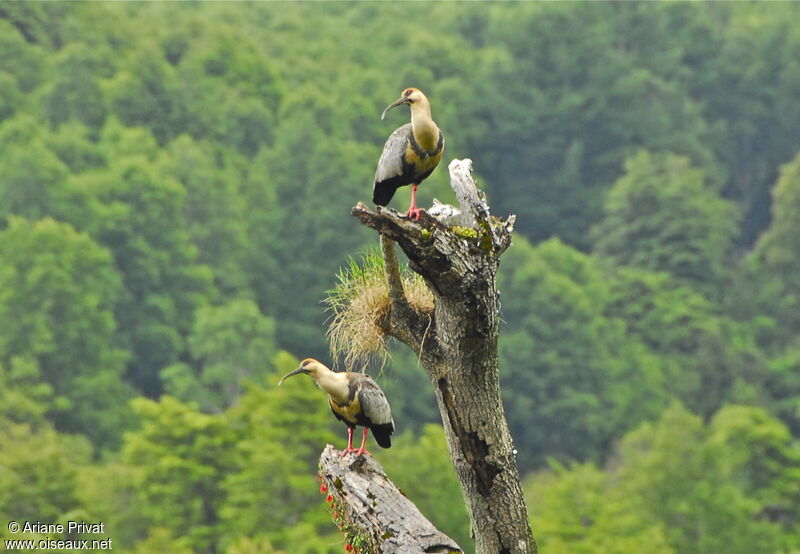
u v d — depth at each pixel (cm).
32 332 6719
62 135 9075
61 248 7119
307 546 3419
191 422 4006
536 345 7850
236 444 4025
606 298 8800
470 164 1026
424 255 963
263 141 10656
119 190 8475
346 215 9212
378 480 1046
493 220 998
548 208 11488
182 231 8512
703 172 11425
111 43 11269
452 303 995
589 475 4638
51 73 10212
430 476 3928
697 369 8075
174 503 3941
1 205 8088
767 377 8131
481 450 1053
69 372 6788
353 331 1159
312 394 4022
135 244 8194
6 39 10150
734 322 8975
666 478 4750
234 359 7238
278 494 3822
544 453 7394
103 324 7069
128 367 7694
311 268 8975
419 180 1113
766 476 5319
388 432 1146
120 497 4000
